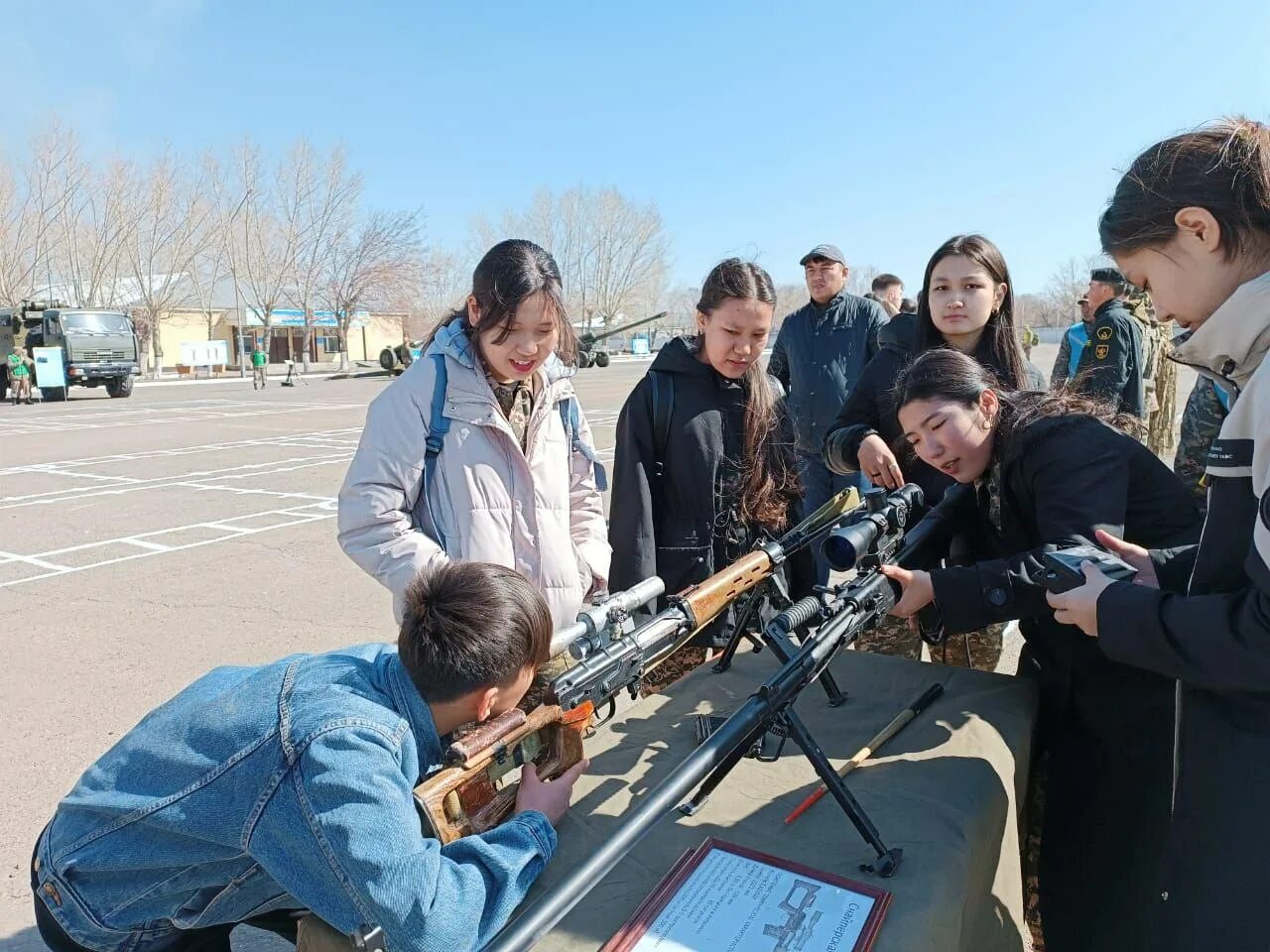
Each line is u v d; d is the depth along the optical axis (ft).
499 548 6.95
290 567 20.22
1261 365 3.99
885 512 6.08
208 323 159.84
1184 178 4.11
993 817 5.24
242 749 4.37
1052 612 5.70
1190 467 12.40
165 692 13.14
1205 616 4.17
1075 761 6.34
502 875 4.31
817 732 6.21
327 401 73.41
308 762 4.19
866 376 9.56
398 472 6.74
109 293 146.61
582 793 5.45
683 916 4.22
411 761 4.48
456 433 6.86
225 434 47.83
